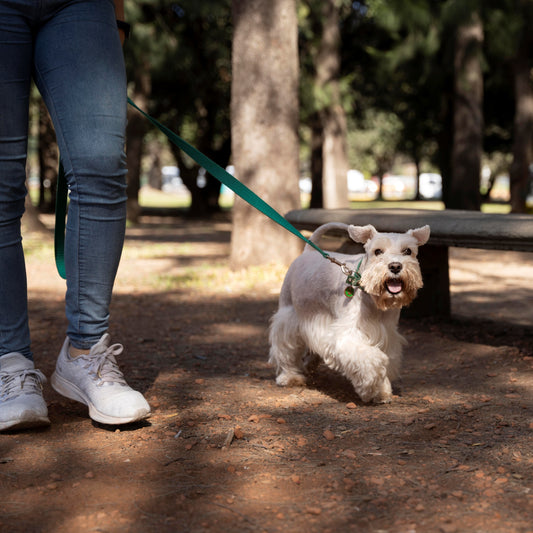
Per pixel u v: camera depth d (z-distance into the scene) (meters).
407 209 5.68
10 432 2.77
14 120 2.74
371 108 27.58
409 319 5.75
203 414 3.09
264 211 3.19
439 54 18.56
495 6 15.37
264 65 8.23
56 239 3.28
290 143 8.41
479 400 3.33
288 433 2.81
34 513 2.04
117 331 5.35
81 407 3.15
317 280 3.44
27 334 2.98
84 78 2.70
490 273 9.11
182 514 2.03
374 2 18.05
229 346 4.83
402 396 3.45
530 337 4.91
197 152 3.11
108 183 2.79
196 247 12.98
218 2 16.38
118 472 2.36
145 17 17.42
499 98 23.41
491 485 2.23
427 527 1.93
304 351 3.77
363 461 2.46
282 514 2.02
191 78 20.64
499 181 74.88
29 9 2.67
